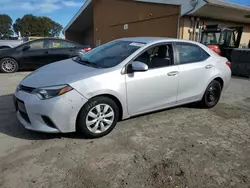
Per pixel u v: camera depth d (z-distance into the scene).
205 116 4.38
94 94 3.10
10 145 3.06
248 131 3.79
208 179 2.52
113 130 3.60
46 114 2.93
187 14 12.20
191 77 4.18
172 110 4.63
